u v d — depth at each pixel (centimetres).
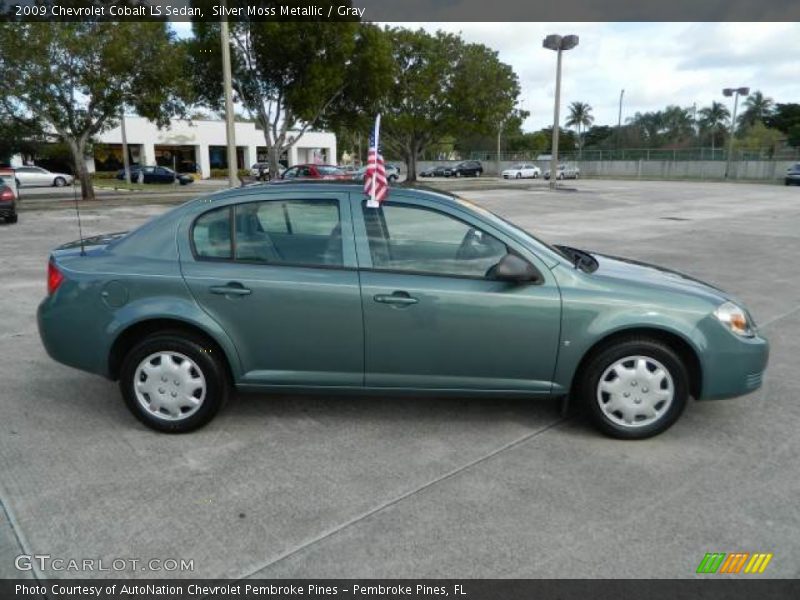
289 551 288
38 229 1513
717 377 390
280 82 2508
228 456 376
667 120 10600
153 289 393
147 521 309
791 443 398
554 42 3259
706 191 3316
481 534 301
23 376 506
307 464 367
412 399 462
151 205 2311
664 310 384
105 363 403
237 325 392
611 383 393
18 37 2044
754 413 443
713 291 416
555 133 3406
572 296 385
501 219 421
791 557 286
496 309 384
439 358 393
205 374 398
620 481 349
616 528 306
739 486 345
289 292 387
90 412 438
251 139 5900
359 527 306
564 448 388
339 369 399
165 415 403
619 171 5897
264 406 449
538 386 397
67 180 3912
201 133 5534
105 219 1775
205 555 286
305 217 399
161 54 2273
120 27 2186
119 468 361
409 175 4216
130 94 2352
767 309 741
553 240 1320
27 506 321
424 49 3703
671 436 406
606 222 1716
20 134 2461
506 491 338
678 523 310
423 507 323
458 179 5316
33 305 739
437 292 384
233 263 396
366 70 2617
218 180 5088
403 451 383
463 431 411
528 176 5422
